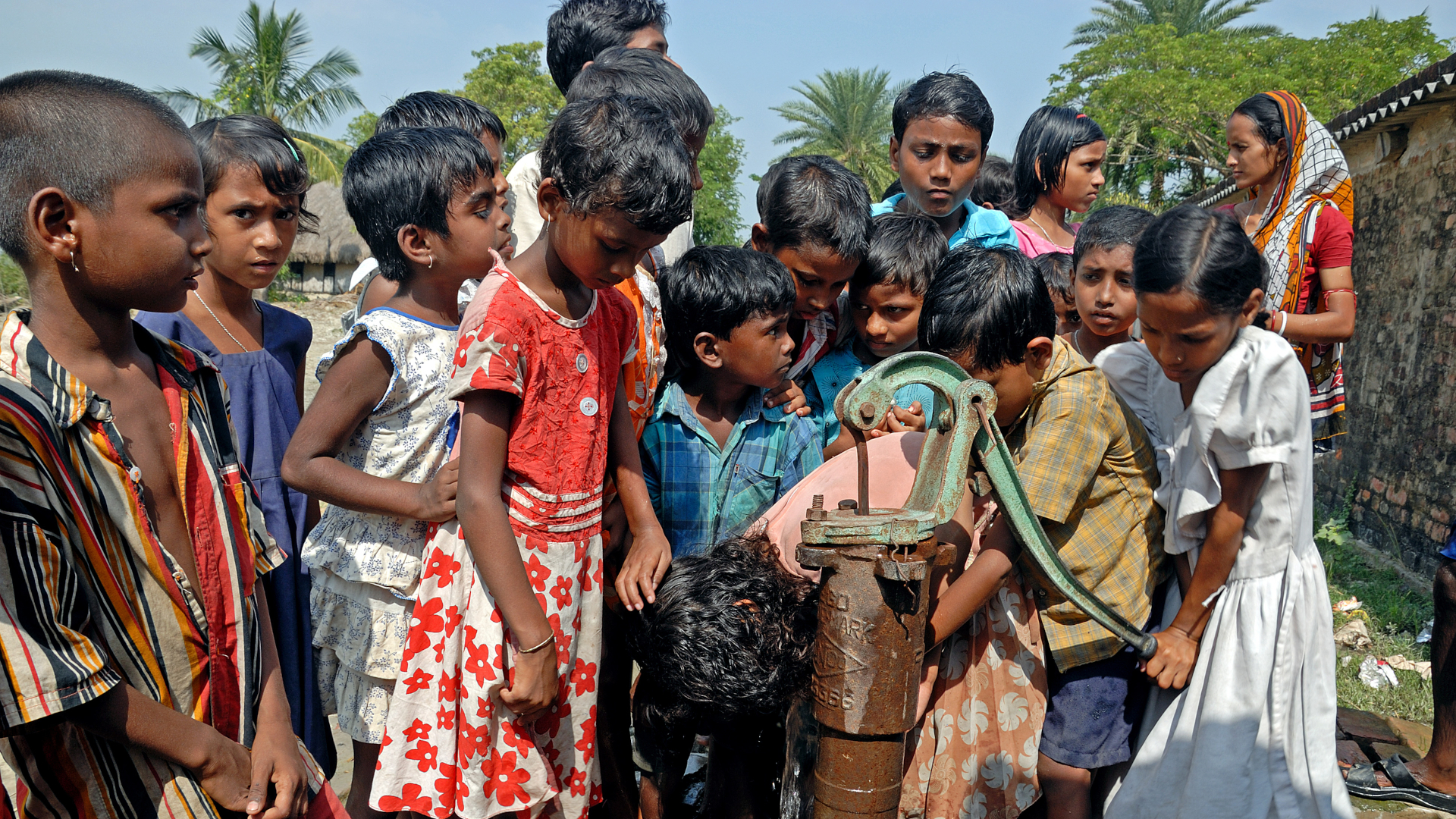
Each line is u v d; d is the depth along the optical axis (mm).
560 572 1765
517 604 1654
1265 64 28719
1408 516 5984
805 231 2295
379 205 1984
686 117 2338
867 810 1505
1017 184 4070
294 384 2555
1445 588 2797
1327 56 27359
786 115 43281
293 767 1604
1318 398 3713
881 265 2406
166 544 1491
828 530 1472
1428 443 5812
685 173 1619
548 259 1718
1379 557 6199
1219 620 1994
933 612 1842
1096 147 3822
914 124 3088
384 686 1977
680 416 2301
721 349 2184
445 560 1767
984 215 3295
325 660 2135
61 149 1278
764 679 1619
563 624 1776
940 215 3180
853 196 2348
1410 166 6320
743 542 1838
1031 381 1946
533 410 1699
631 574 1850
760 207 2504
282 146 2305
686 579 1747
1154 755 2041
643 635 1761
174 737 1375
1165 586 2205
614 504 2127
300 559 2182
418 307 2061
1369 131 6555
